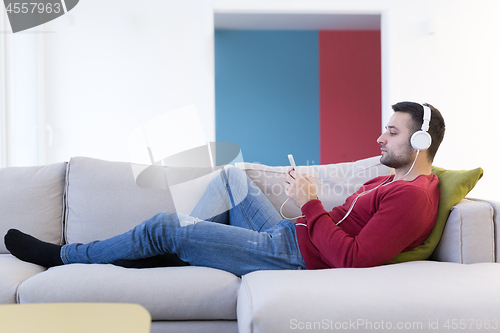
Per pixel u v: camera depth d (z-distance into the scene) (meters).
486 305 0.94
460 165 3.55
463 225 1.26
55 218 1.71
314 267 1.29
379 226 1.20
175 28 3.52
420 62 3.57
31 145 3.19
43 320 0.68
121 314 0.71
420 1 3.57
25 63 3.08
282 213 1.72
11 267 1.32
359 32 5.59
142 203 1.69
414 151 1.35
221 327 1.18
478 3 3.58
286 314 0.91
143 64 3.51
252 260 1.33
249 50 5.52
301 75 5.57
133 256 1.34
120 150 3.49
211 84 3.52
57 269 1.27
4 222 1.66
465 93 3.57
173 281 1.19
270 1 3.53
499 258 1.26
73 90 3.46
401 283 1.01
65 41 3.46
